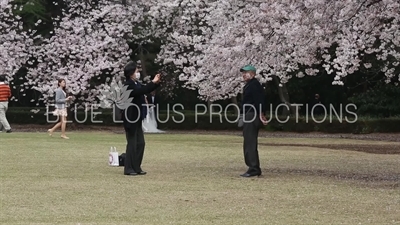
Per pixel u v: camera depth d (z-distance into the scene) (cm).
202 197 1111
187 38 2480
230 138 2769
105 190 1177
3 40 3256
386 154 2041
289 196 1133
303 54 1492
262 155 1959
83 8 3328
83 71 3234
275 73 1834
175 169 1536
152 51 3541
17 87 3625
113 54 3303
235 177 1395
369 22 1425
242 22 1627
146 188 1209
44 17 3353
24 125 3697
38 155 1803
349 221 911
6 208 988
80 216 932
